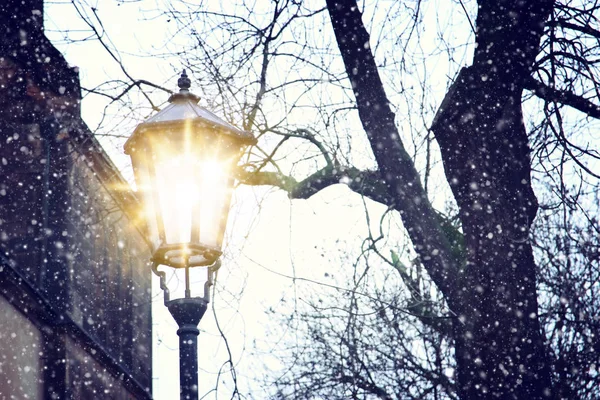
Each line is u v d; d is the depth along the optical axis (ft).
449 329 29.58
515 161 28.14
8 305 42.45
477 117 28.04
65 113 51.08
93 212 56.70
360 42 28.32
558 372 33.71
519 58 27.94
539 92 29.60
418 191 27.96
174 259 20.98
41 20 49.85
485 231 27.43
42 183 50.42
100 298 57.47
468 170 27.96
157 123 20.83
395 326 40.98
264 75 30.63
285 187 32.89
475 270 27.35
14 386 42.57
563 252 35.40
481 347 26.96
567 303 34.53
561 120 29.01
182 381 20.08
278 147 31.58
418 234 27.84
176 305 20.43
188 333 20.40
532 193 28.78
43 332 47.96
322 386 43.93
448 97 28.58
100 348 53.62
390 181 28.09
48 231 49.96
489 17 28.12
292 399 44.16
